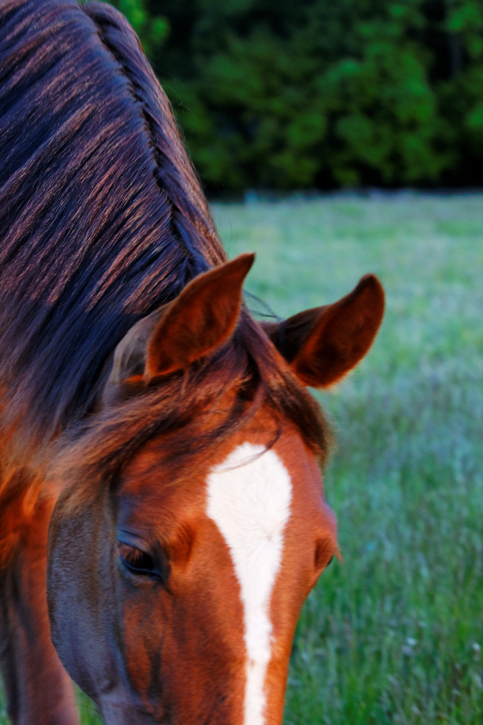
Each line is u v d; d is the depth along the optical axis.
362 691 2.32
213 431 1.28
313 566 1.31
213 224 1.78
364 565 2.91
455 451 3.85
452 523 3.20
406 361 5.52
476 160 27.42
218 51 24.72
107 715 1.46
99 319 1.54
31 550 1.83
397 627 2.61
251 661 1.21
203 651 1.22
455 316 6.88
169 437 1.31
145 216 1.59
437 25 26.58
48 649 1.83
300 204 19.12
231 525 1.25
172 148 1.77
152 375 1.29
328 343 1.48
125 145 1.67
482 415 4.39
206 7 24.30
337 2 25.45
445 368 5.29
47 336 1.59
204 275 1.20
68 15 1.87
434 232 13.86
